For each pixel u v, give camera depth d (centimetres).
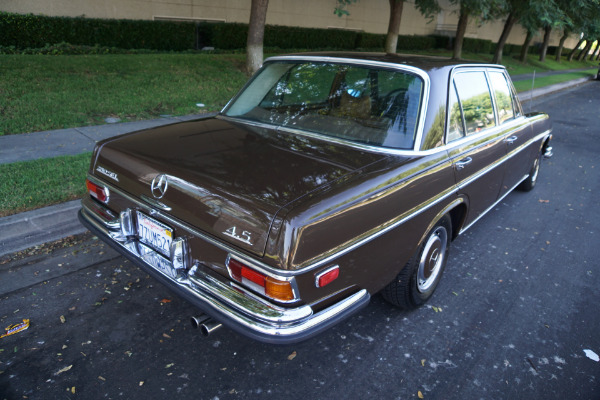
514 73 2441
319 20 2166
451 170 308
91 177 303
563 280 401
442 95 304
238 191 220
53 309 317
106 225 286
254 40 1138
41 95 792
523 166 520
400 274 305
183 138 296
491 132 386
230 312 215
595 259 444
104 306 325
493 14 1545
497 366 289
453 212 359
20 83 821
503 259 435
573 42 5094
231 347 293
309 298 215
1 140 610
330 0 2183
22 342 284
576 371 288
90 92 851
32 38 1195
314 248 210
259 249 206
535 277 404
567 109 1467
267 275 204
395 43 1459
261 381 265
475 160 346
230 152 268
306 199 213
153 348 287
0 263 364
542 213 559
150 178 254
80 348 283
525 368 288
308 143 288
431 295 347
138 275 365
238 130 314
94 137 652
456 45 2008
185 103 896
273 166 249
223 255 223
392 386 267
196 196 230
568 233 503
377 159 267
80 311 318
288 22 2034
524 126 477
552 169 760
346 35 2161
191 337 299
